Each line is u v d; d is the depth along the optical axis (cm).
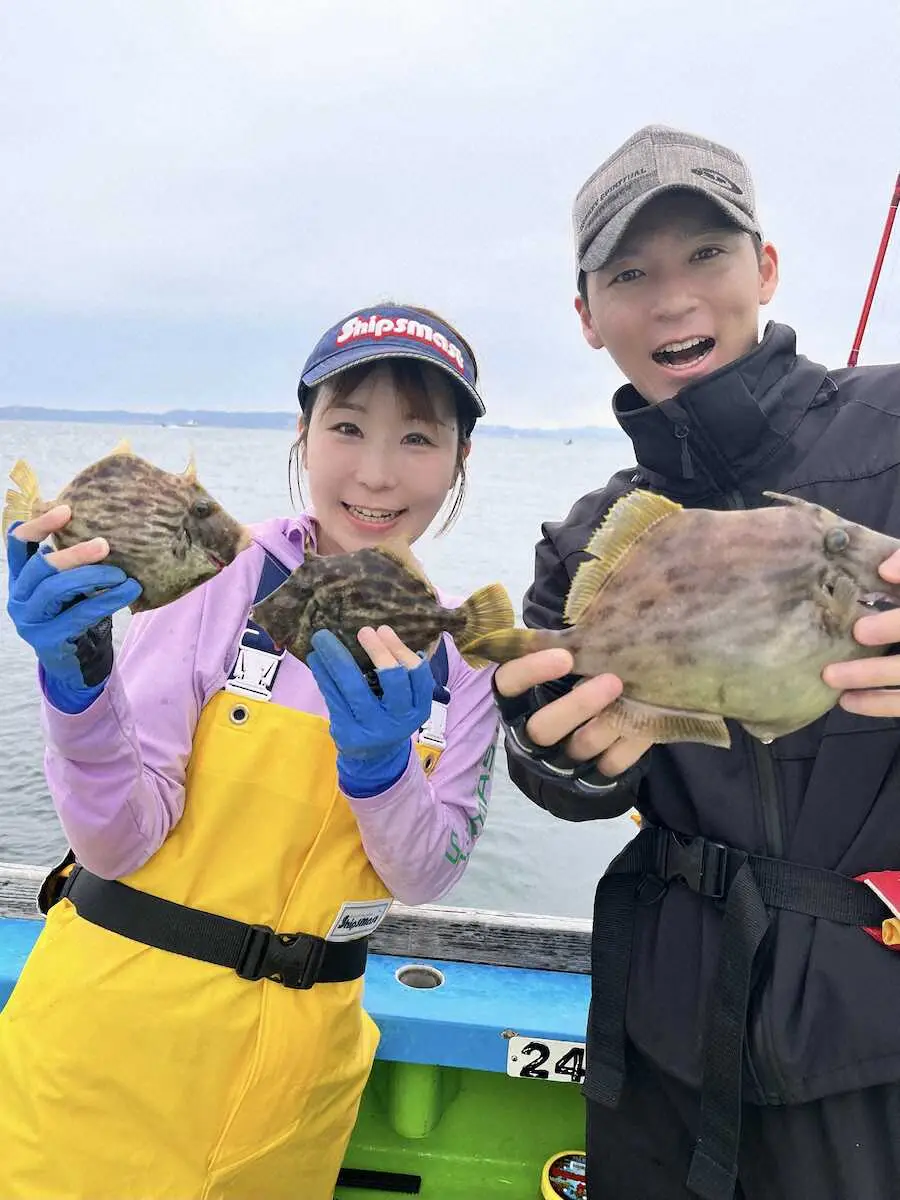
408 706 68
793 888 69
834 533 63
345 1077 83
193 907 77
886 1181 64
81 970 75
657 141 81
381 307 90
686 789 75
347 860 80
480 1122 108
